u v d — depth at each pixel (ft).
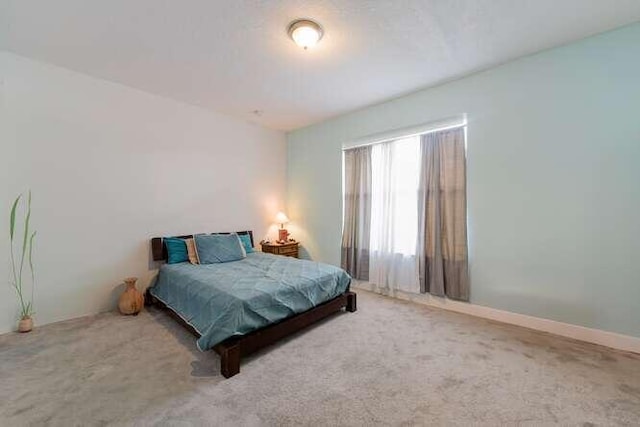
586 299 7.50
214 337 6.26
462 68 8.89
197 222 12.30
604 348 7.10
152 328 8.37
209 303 7.16
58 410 4.95
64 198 8.94
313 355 6.86
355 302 9.75
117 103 9.98
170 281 9.27
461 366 6.36
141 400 5.23
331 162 13.80
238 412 4.95
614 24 6.83
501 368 6.26
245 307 6.62
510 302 8.70
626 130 6.95
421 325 8.59
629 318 6.98
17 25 6.75
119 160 10.07
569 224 7.72
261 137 14.82
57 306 8.84
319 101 11.57
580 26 6.89
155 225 11.02
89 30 6.97
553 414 4.88
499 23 6.73
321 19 6.56
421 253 10.41
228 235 11.73
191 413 4.92
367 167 12.24
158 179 11.07
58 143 8.81
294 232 15.70
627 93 6.93
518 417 4.82
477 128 9.21
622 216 7.04
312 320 8.26
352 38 7.29
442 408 5.04
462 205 9.52
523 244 8.45
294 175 15.67
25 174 8.29
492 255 9.00
